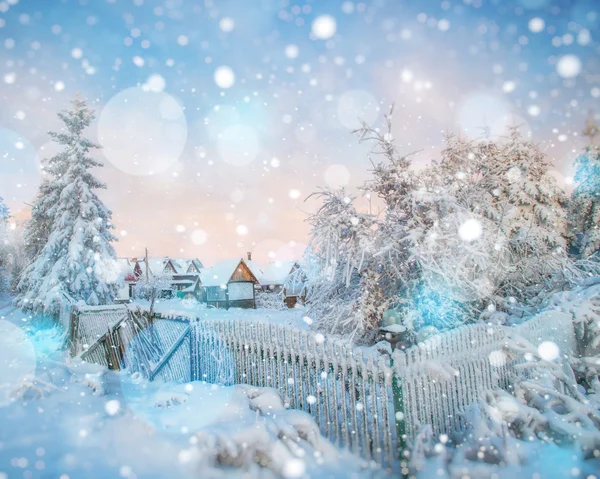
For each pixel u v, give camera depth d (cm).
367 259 973
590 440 462
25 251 2236
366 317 954
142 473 390
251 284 4362
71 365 928
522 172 1476
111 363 964
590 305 872
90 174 2166
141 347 901
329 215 1008
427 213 974
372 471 449
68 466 396
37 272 1997
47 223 2188
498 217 1211
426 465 436
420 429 472
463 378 574
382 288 988
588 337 843
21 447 427
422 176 1052
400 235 971
